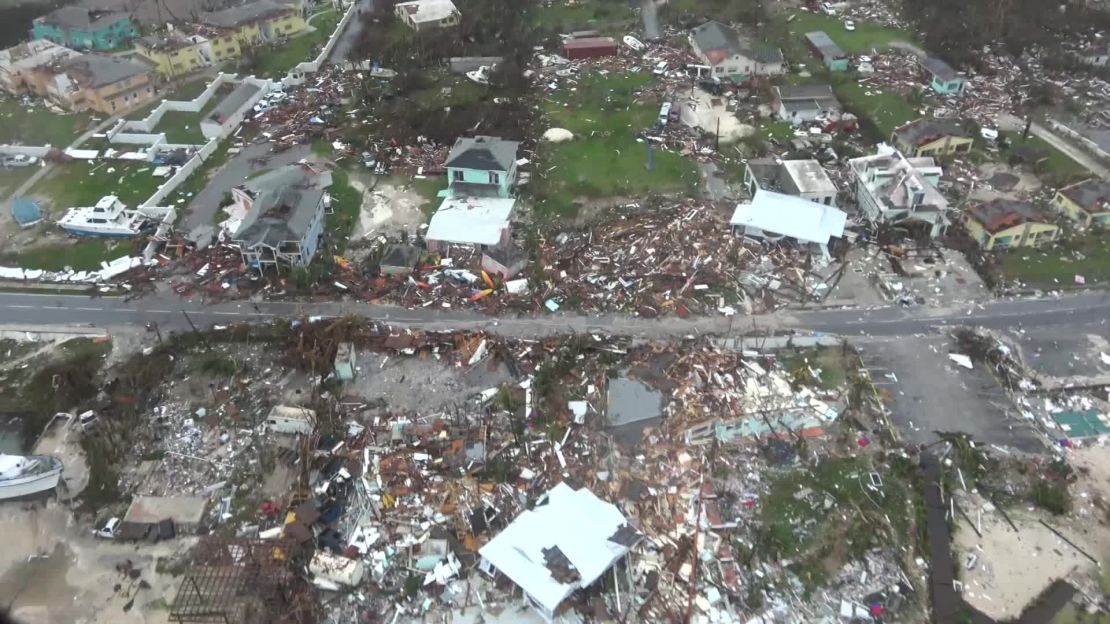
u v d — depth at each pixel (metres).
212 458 51.22
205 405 54.84
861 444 51.72
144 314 62.59
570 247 69.12
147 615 43.00
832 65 101.12
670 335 60.28
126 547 46.34
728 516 47.44
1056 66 98.75
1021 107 91.25
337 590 43.56
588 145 85.38
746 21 114.38
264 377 56.97
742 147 85.06
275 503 48.44
